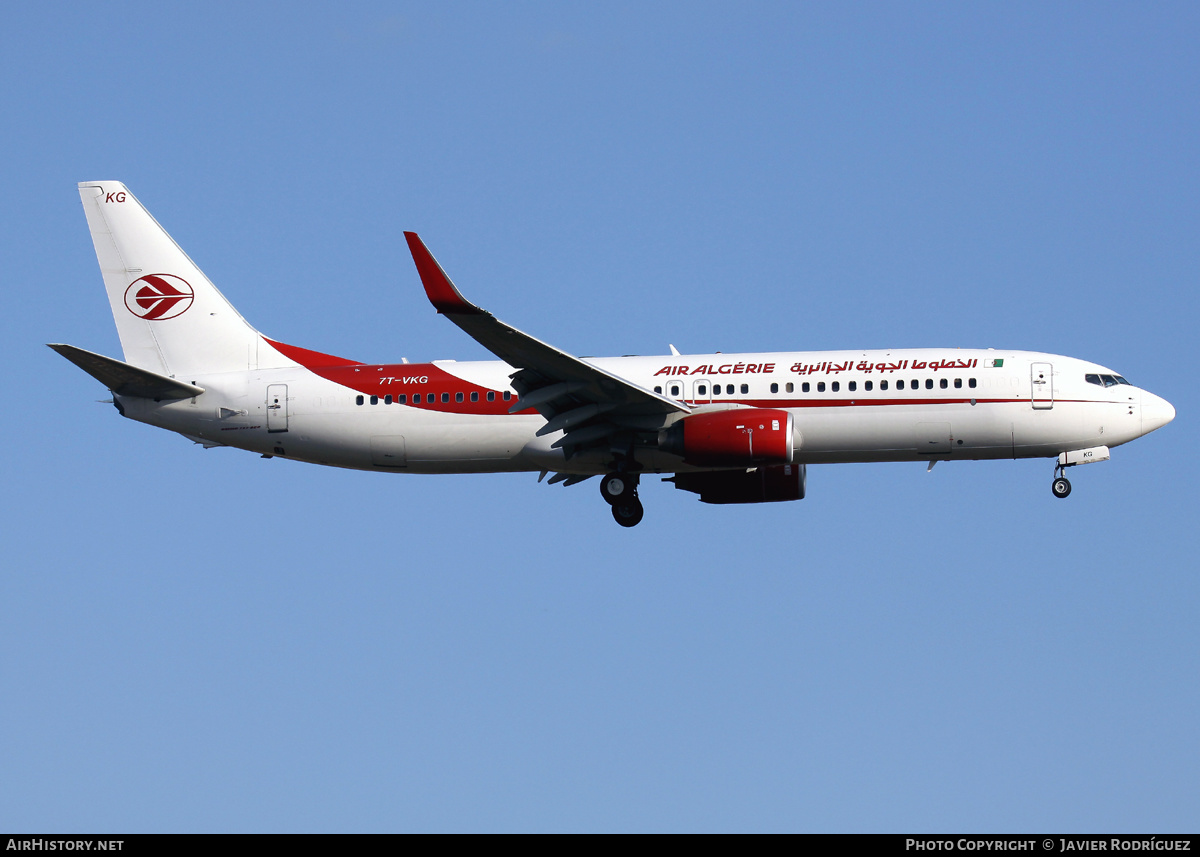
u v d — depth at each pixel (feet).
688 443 385.50
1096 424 388.78
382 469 423.64
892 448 395.75
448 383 412.98
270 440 422.82
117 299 436.35
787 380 395.34
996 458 399.44
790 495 426.10
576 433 396.37
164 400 426.10
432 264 334.65
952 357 395.75
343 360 431.43
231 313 435.53
